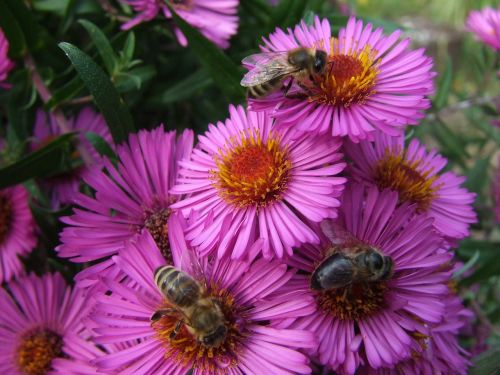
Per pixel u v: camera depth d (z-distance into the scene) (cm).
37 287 10
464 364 8
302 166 8
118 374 8
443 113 15
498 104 15
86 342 9
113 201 9
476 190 13
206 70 11
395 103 8
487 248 13
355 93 8
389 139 9
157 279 7
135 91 12
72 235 8
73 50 9
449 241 9
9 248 10
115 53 11
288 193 8
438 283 7
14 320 10
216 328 7
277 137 8
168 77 13
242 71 10
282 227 7
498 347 9
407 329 7
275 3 14
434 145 19
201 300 7
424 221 7
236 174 8
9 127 11
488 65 15
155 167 9
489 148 22
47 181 11
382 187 9
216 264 8
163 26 11
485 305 13
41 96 11
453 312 8
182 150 9
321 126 8
